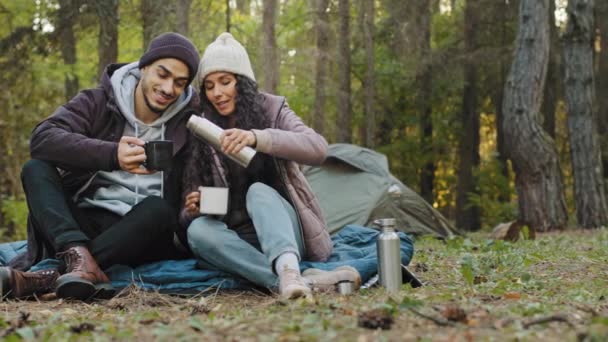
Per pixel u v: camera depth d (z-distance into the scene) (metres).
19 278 4.08
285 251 3.95
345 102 20.84
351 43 25.05
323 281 4.04
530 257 6.40
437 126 26.19
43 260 4.46
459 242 9.02
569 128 16.22
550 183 15.23
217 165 4.44
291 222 4.17
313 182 12.41
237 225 4.46
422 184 26.41
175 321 3.18
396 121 26.36
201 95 4.61
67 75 17.59
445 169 29.23
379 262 4.15
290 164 4.50
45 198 4.23
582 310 3.20
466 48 23.61
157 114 4.64
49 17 15.69
